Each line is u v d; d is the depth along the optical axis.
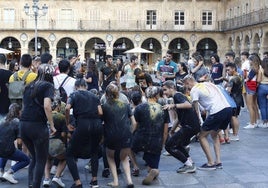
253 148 11.39
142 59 53.69
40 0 50.66
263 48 41.00
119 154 8.52
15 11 50.25
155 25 52.00
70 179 8.63
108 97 7.96
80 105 7.61
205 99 8.85
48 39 50.81
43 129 7.10
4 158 8.31
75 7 51.12
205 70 12.38
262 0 42.03
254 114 14.68
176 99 8.68
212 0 52.12
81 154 7.72
